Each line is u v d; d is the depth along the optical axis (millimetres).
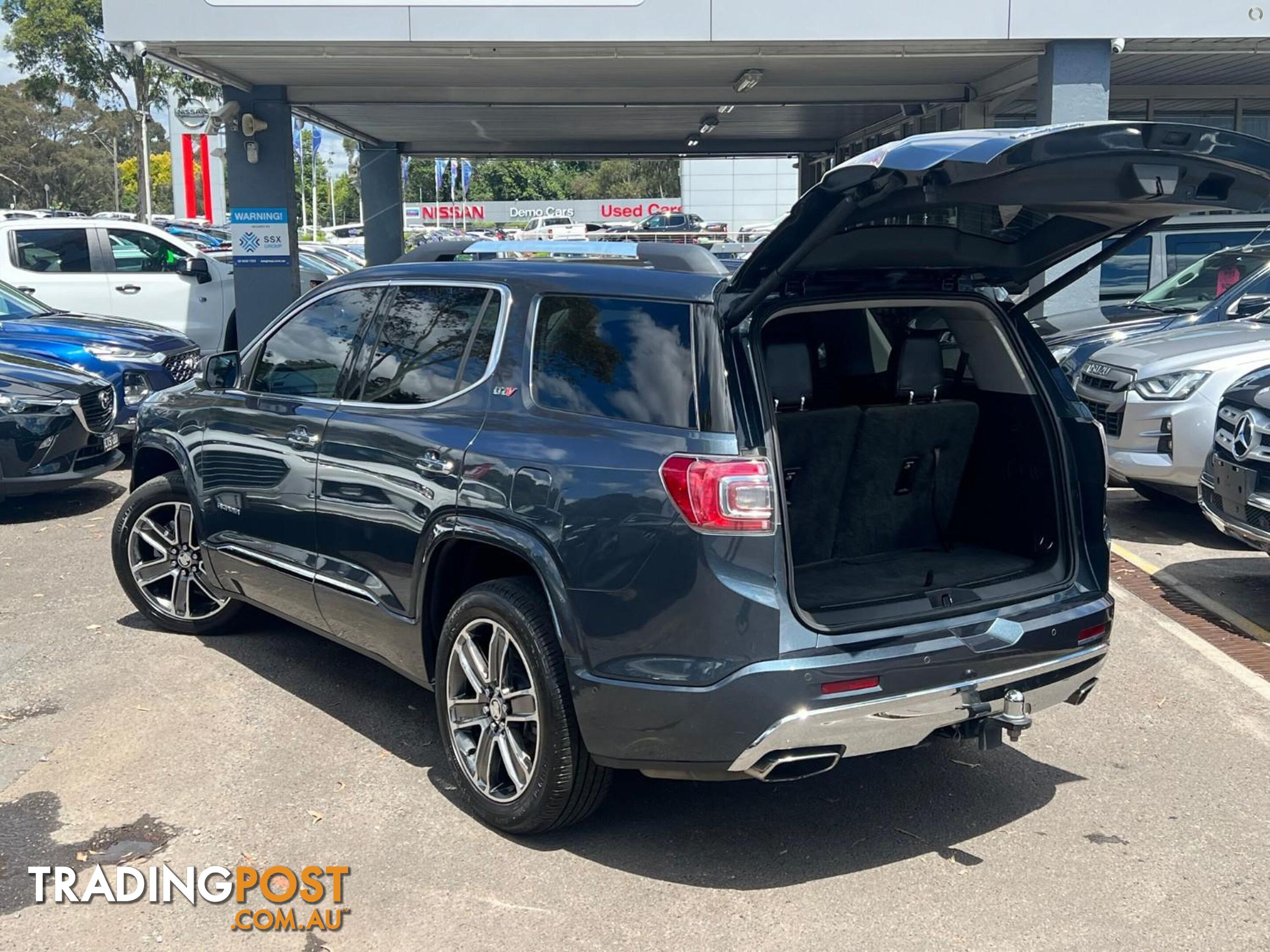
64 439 8703
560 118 18422
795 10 11273
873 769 4645
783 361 4008
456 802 4320
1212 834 4094
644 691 3533
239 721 5012
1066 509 4184
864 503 4340
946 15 11359
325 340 5004
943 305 4152
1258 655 5898
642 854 3957
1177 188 3516
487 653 4109
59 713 5086
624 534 3562
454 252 4977
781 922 3547
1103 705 5285
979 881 3787
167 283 13547
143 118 41219
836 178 3189
